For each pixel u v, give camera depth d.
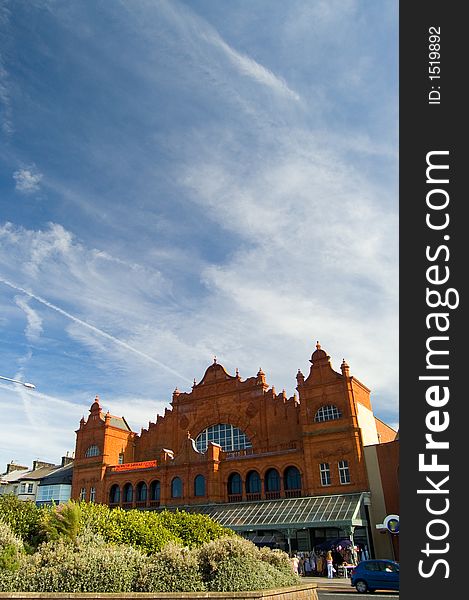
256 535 45.16
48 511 26.88
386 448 43.44
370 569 27.42
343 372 47.66
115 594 13.71
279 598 13.80
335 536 43.12
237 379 57.59
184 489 52.31
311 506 43.03
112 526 24.91
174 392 62.47
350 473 43.69
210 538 27.59
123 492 57.44
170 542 17.12
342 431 45.28
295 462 47.09
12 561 17.64
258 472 49.00
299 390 49.34
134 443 64.25
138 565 15.89
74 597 14.05
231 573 14.45
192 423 59.19
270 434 52.75
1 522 22.38
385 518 40.44
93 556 16.52
